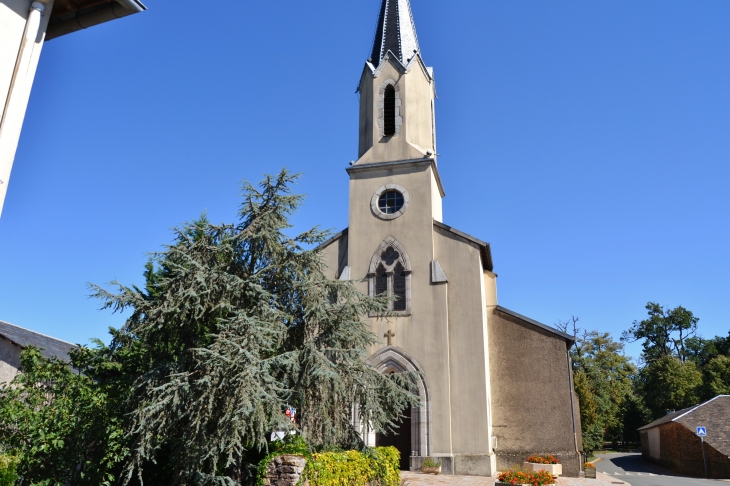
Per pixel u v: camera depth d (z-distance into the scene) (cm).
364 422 1309
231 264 1263
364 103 2491
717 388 5012
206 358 1060
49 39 925
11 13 766
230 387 1016
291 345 1275
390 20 2625
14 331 2269
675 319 7069
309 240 1356
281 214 1315
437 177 2392
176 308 1130
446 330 2030
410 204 2227
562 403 2100
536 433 2091
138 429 1037
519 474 1584
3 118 734
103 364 1375
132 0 853
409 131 2352
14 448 1180
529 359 2178
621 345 5719
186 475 1045
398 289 2147
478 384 1962
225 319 1116
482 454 1889
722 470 2791
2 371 2030
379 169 2302
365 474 1278
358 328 1298
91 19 889
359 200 2284
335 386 1178
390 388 1326
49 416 1206
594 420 4194
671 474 3114
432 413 1955
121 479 1210
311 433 1219
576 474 2016
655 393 5741
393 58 2455
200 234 1317
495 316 2264
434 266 2114
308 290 1286
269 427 1056
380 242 2205
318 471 1102
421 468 1898
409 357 2025
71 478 1202
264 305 1189
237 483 1068
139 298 1178
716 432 3000
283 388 1155
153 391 1068
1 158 721
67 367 1360
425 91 2462
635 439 6228
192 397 1042
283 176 1329
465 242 2142
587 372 5269
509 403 2147
